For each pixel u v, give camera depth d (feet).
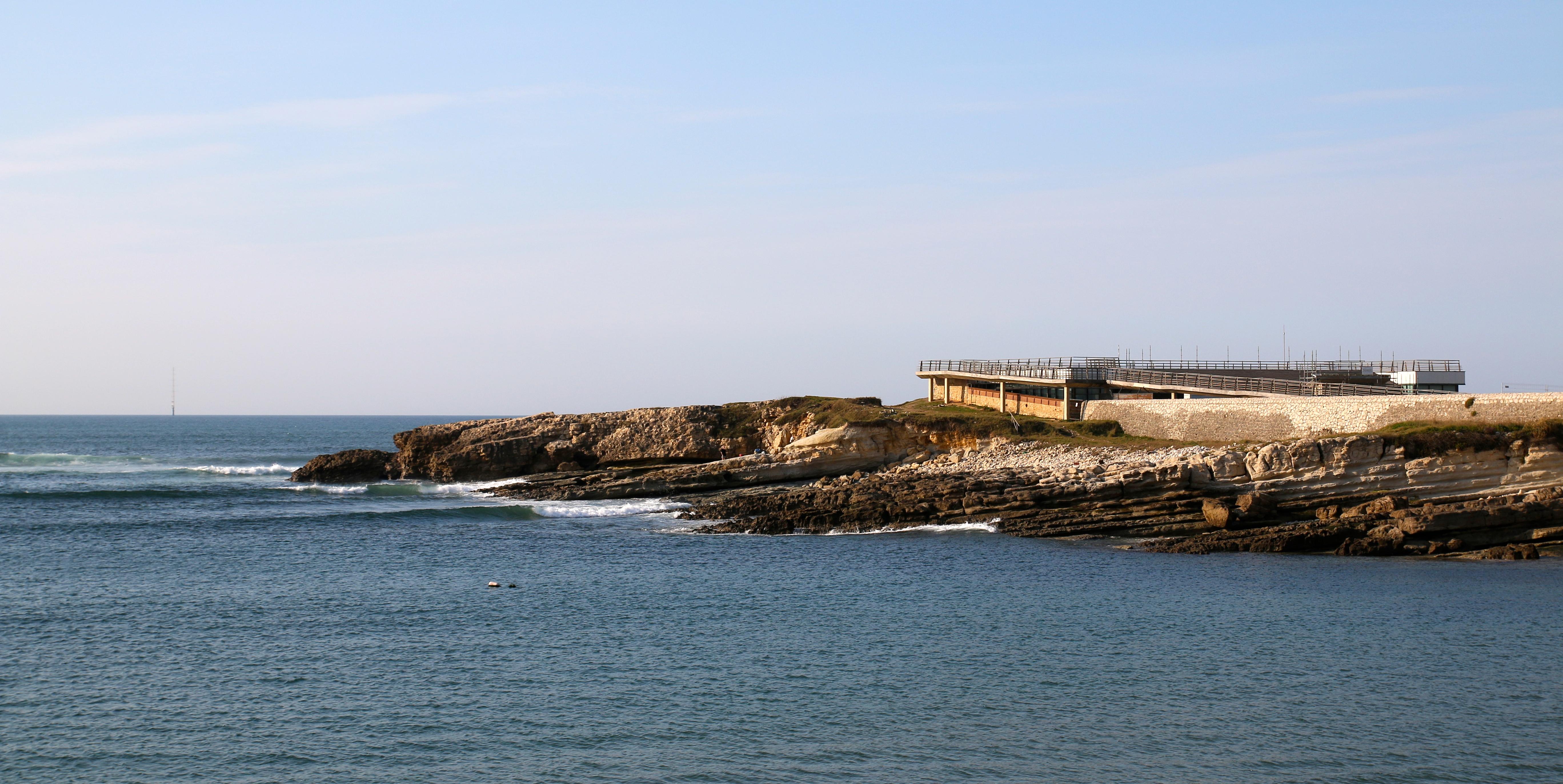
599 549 182.70
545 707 94.73
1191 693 99.14
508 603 136.36
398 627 123.54
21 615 128.06
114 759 82.48
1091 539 189.16
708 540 192.95
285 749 84.69
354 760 82.48
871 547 182.70
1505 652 112.88
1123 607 133.39
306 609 132.98
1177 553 175.32
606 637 119.03
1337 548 176.04
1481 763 82.58
